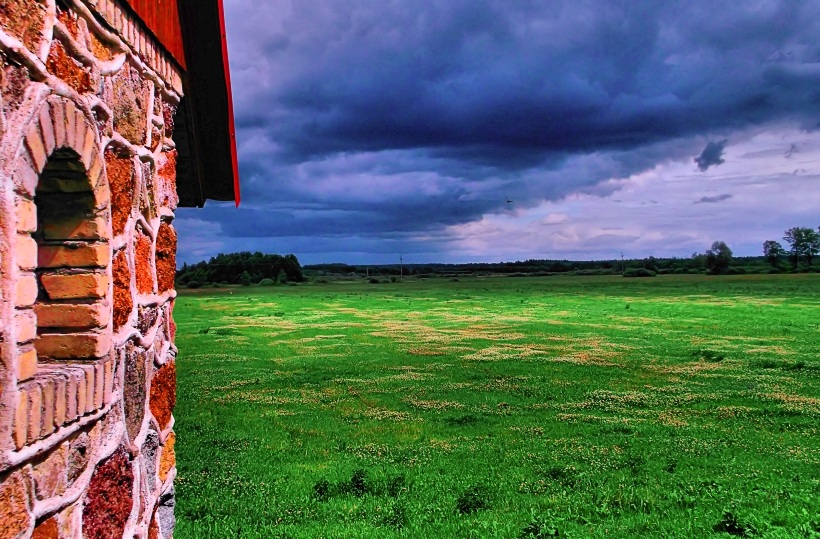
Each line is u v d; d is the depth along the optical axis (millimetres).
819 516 8992
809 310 53094
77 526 3518
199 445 13969
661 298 71812
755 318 46781
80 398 3453
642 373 24531
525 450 13828
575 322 45656
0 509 2748
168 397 5527
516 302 68625
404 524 9305
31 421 2949
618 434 15352
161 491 5281
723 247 160125
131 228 4625
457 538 8664
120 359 4277
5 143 2836
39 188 3750
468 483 11406
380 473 11961
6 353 2812
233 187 7762
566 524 9133
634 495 10570
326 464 12648
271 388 21484
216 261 142625
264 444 14180
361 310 59062
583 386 21859
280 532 8812
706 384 22250
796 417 17219
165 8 5438
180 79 6020
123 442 4301
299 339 36250
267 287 119250
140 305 4797
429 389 21344
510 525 9094
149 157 5062
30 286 3092
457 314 53844
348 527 9055
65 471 3369
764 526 8727
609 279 136375
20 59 2969
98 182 3855
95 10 3881
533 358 28500
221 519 9391
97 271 3895
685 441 14625
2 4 2822
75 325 3809
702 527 8867
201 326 43500
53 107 3258
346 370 25406
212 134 7109
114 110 4273
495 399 19641
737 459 13125
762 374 24344
